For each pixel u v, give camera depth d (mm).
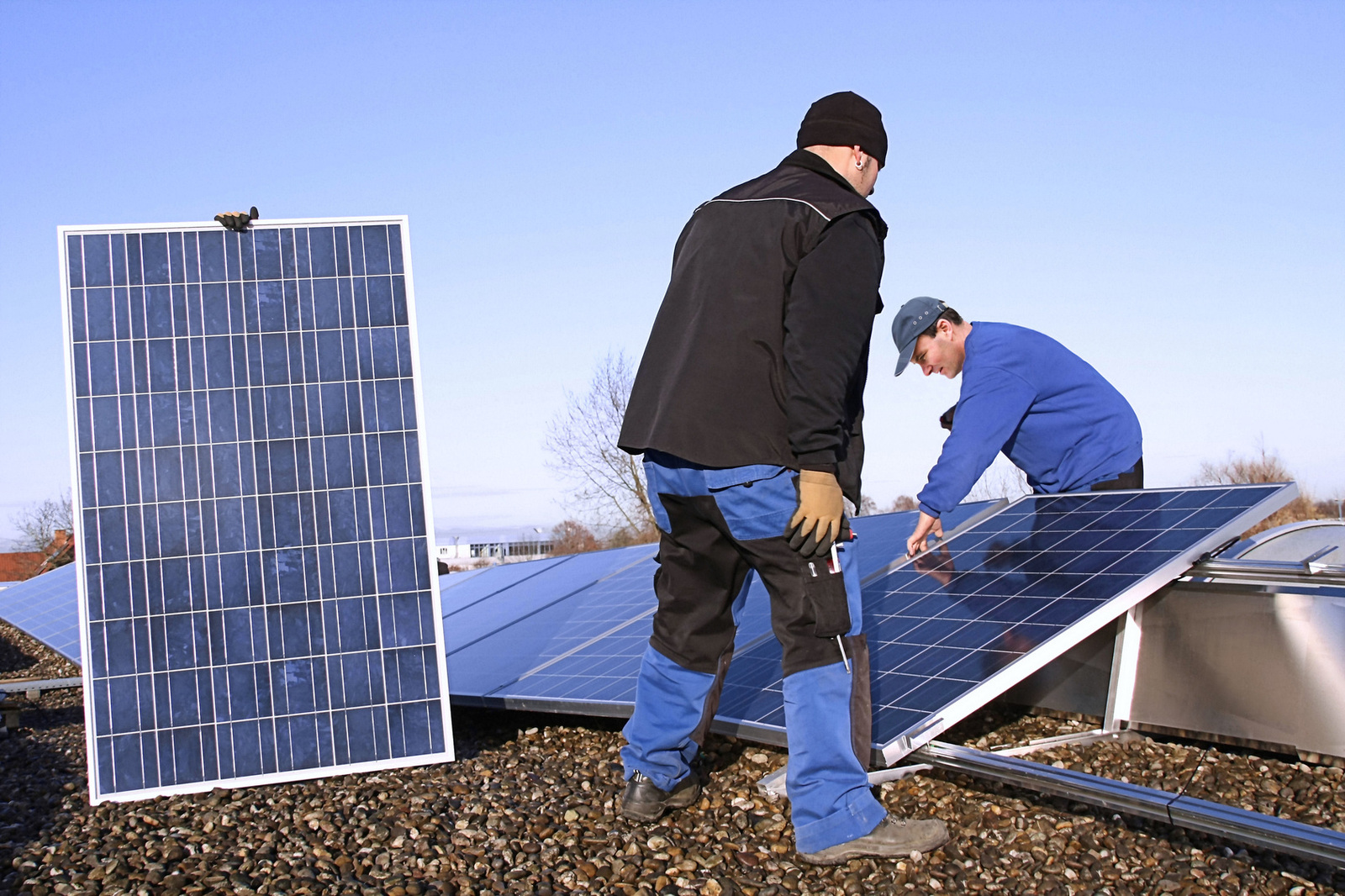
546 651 5621
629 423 3148
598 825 3379
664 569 3324
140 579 3990
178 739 3916
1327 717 3342
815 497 2775
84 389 4074
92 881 3023
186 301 4207
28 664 9086
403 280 4363
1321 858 2320
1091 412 4910
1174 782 3422
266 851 3227
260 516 4102
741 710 3844
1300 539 4531
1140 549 3797
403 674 4105
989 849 2980
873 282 2834
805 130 3211
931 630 3961
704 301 2977
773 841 3164
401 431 4234
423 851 3197
